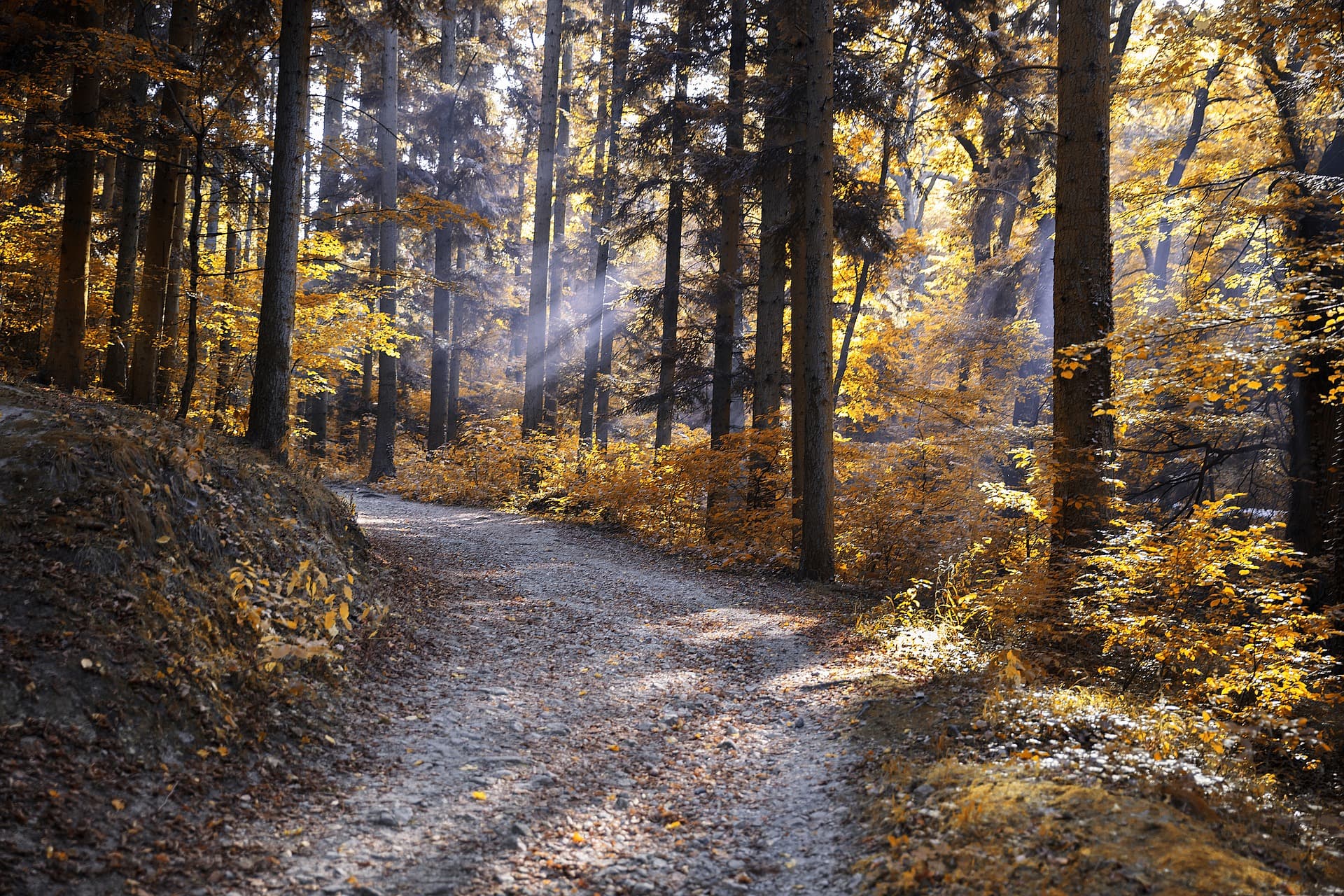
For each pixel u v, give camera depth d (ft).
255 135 42.65
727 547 51.11
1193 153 62.85
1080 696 22.53
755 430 53.78
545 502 69.82
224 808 15.31
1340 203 40.19
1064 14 32.22
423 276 48.26
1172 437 43.86
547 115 75.05
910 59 54.80
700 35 58.23
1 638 15.76
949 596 34.83
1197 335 26.03
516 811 17.04
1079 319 31.55
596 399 96.43
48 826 13.02
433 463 84.38
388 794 17.20
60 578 17.62
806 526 44.19
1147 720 20.47
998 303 71.15
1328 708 24.64
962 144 79.56
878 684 25.18
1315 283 24.26
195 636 18.79
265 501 27.04
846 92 47.70
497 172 102.68
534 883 14.44
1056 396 32.30
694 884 14.71
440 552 45.42
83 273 39.75
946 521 46.60
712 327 62.03
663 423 74.13
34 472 19.61
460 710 22.31
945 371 77.77
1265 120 48.83
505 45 102.63
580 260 91.61
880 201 50.24
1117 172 76.02
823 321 42.65
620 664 27.91
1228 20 35.86
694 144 56.75
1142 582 26.68
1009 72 34.09
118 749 15.28
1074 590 29.07
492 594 36.35
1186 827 14.07
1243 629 24.63
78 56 35.06
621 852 15.79
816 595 40.40
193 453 24.48
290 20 36.76
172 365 51.60
